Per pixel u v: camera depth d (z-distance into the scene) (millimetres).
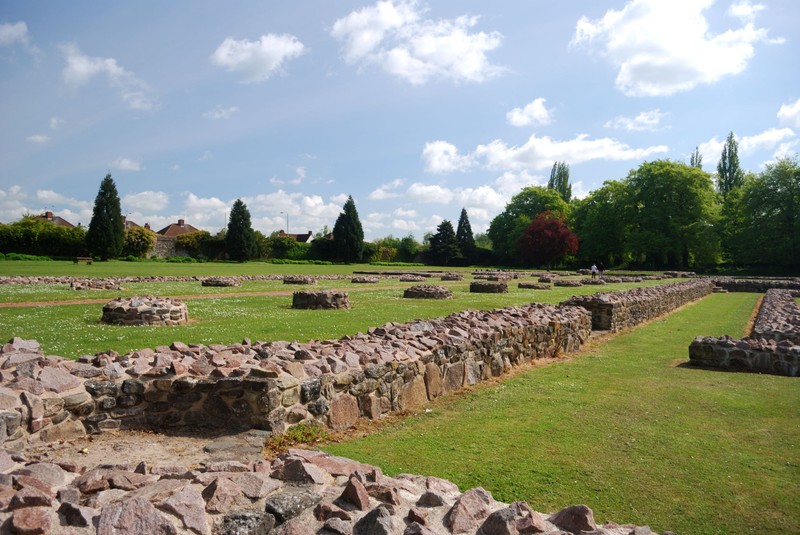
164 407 5359
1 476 2857
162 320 13094
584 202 82688
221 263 69438
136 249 73625
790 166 57812
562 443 5746
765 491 4621
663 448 5637
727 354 9969
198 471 3574
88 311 15336
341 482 3490
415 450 5430
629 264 75188
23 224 67625
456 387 8102
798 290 33594
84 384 5055
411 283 35406
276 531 2850
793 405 7363
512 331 9836
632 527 3256
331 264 78062
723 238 65562
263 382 5219
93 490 3035
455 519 3027
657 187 65688
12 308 15641
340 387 6016
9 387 4617
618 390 8195
